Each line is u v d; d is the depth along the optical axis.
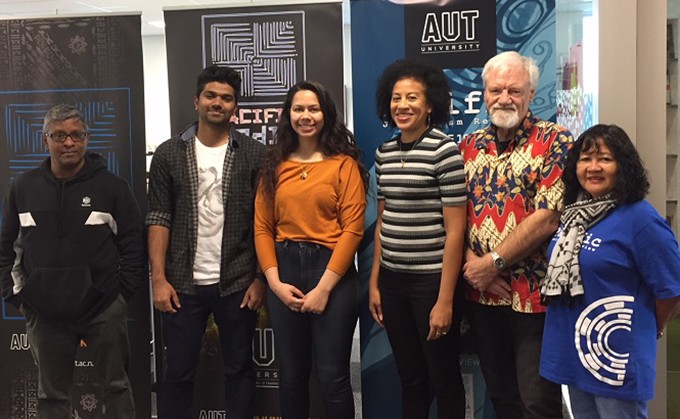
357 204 2.37
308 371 2.49
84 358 2.98
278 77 2.83
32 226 2.53
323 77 2.80
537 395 2.14
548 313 2.01
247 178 2.61
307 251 2.36
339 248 2.34
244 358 2.64
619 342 1.83
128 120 2.88
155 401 3.48
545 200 2.07
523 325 2.18
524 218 2.14
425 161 2.22
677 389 2.77
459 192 2.20
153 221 2.61
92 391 2.99
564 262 1.91
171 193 2.63
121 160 2.90
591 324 1.86
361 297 2.86
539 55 2.68
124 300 2.66
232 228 2.58
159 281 2.59
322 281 2.33
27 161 2.94
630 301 1.83
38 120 2.92
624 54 2.67
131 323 2.94
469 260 2.26
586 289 1.87
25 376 3.01
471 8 2.70
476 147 2.29
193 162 2.59
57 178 2.57
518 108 2.12
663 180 2.73
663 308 1.85
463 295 2.39
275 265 2.42
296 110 2.36
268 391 2.94
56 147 2.50
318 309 2.33
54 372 2.59
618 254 1.83
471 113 2.74
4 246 2.60
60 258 2.53
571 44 3.34
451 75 2.74
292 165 2.41
